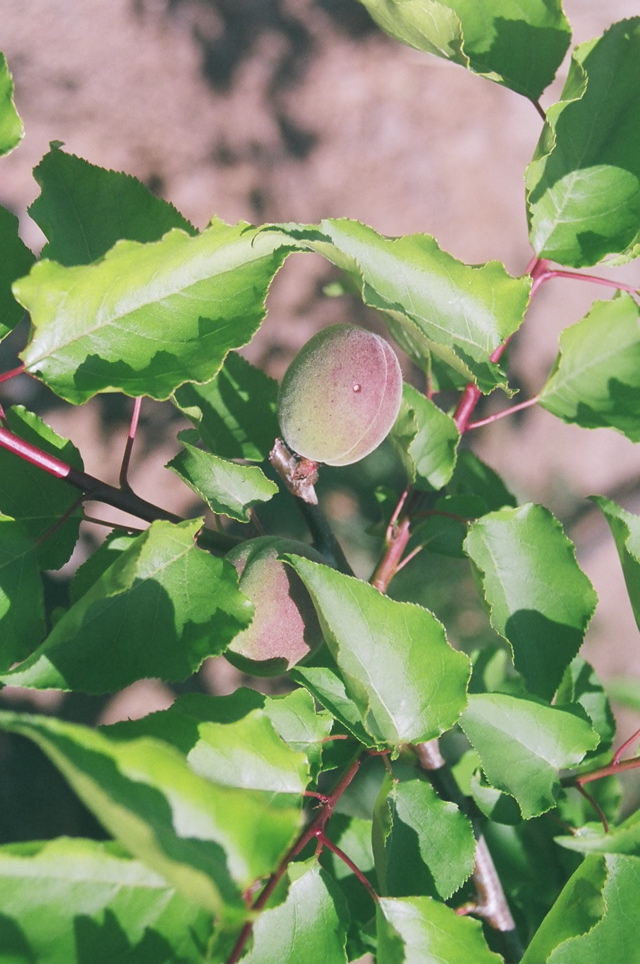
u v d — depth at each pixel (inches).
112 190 15.8
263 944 14.2
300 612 15.7
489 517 16.4
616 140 16.5
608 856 14.9
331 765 15.6
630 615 34.3
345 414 15.9
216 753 13.7
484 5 16.3
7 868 12.6
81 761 11.7
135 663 14.3
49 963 12.5
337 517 31.5
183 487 33.5
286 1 39.6
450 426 17.1
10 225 15.6
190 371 14.5
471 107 38.8
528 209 16.5
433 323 15.5
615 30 16.2
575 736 15.4
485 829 18.3
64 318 14.6
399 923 14.0
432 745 16.5
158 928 12.8
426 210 37.6
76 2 38.6
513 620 16.2
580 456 35.6
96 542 31.7
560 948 14.6
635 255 16.3
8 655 14.9
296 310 35.9
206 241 14.6
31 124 36.6
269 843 12.0
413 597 30.5
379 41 39.2
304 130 38.3
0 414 15.2
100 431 33.6
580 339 17.2
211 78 38.4
